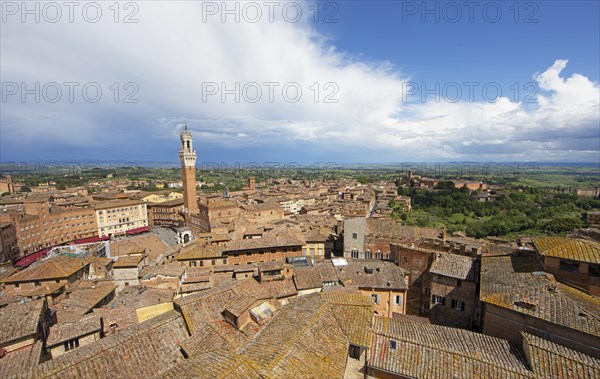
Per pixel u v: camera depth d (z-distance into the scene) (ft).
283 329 100.63
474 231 430.20
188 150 527.40
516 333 111.55
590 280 118.32
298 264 194.29
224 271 221.46
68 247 357.61
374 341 107.04
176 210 611.06
